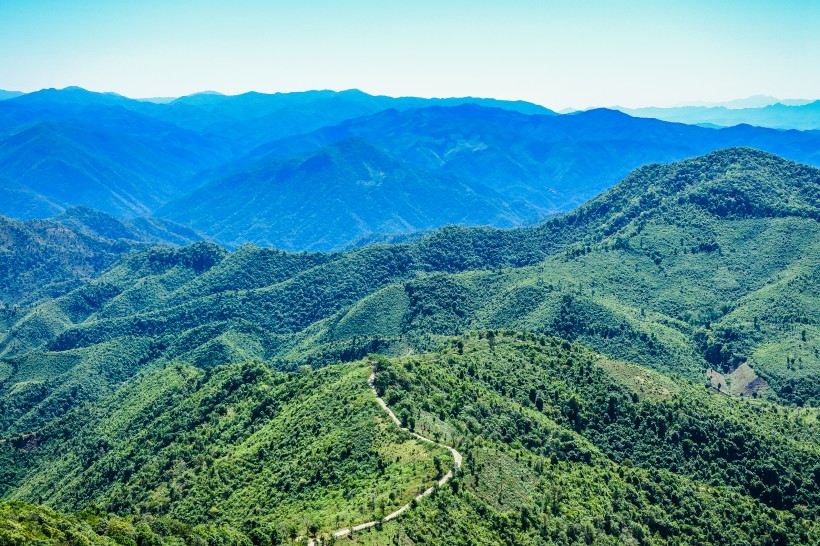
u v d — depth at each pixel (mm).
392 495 137250
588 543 145875
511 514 141500
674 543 165500
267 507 156875
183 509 169000
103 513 145250
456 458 153875
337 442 169000
